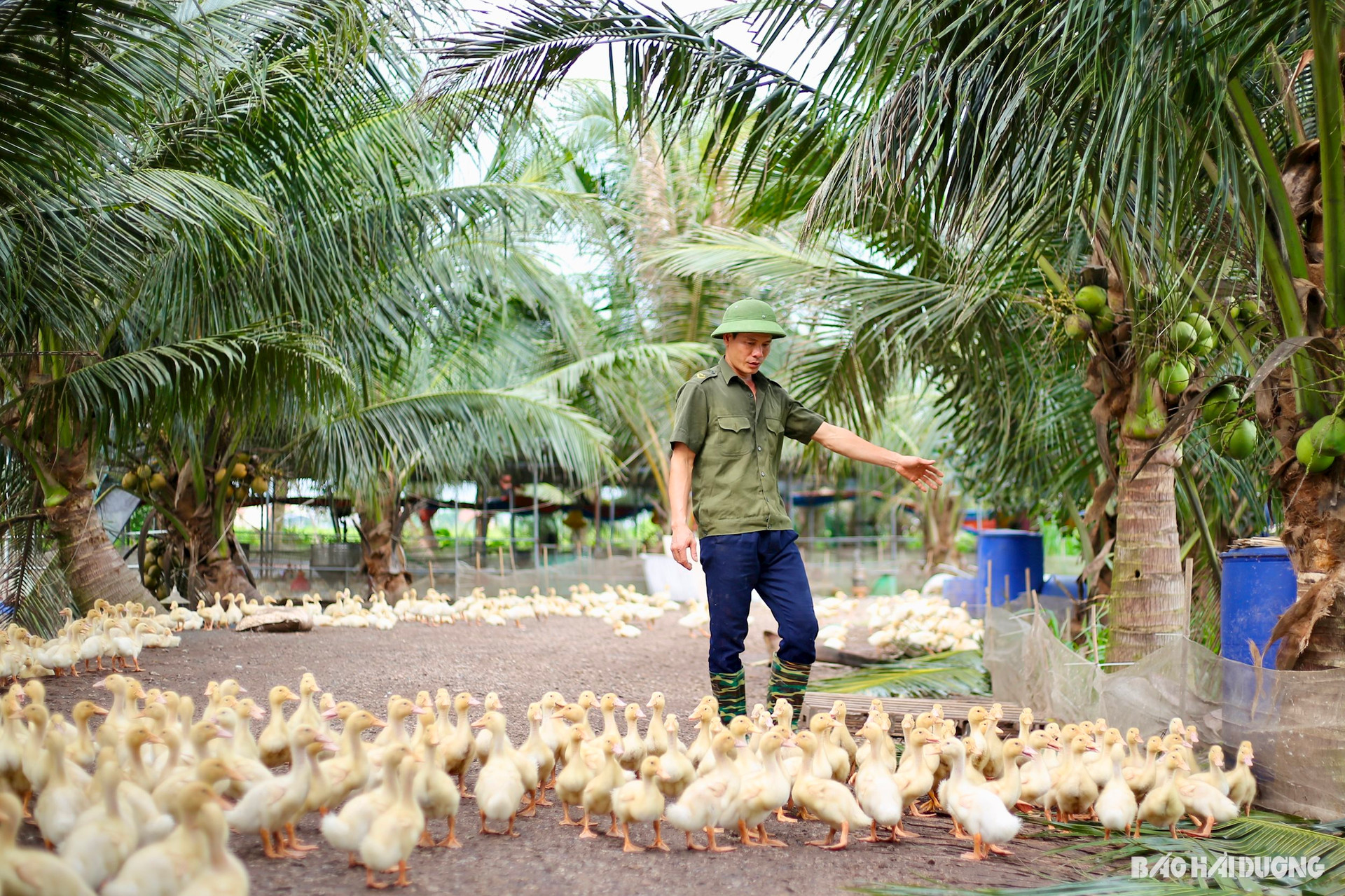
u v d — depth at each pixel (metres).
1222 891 3.66
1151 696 5.58
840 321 9.62
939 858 4.10
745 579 5.62
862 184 5.93
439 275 13.45
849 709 6.62
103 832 3.20
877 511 29.97
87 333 8.79
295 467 15.09
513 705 7.20
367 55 9.41
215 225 7.96
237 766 3.94
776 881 3.72
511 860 3.84
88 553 11.45
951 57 5.29
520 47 7.44
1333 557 5.13
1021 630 7.40
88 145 6.05
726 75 7.57
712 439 5.70
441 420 14.88
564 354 19.53
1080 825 4.67
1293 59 5.95
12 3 5.20
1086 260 8.55
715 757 4.14
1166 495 7.01
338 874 3.59
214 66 7.52
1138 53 4.43
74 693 6.95
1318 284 5.28
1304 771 4.76
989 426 10.42
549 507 25.48
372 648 10.32
